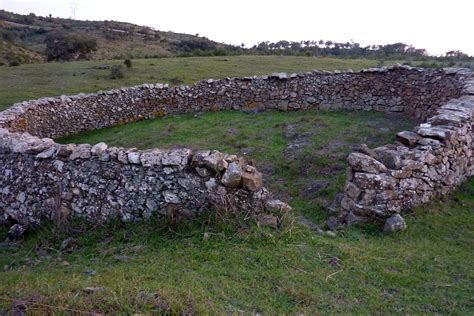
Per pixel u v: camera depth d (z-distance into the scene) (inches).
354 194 261.6
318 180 344.5
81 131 596.1
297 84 614.5
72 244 243.0
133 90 638.5
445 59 1141.7
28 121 502.6
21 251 250.7
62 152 273.3
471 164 342.0
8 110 489.4
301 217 279.9
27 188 287.7
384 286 188.4
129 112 635.5
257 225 226.8
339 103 600.4
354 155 267.9
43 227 270.8
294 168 375.2
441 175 292.2
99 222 256.8
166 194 244.4
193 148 454.6
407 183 266.5
